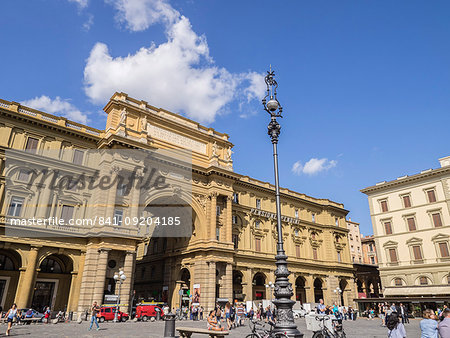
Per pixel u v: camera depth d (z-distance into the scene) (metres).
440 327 9.61
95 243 35.16
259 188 56.59
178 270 47.75
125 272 35.25
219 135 52.59
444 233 53.34
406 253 57.03
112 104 41.09
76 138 38.75
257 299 51.47
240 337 20.67
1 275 33.25
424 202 56.97
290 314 13.62
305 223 61.75
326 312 28.25
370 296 72.94
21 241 32.12
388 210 61.25
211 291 41.78
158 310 35.47
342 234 67.50
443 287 50.75
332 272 61.56
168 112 46.50
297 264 56.66
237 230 51.34
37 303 34.62
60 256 36.31
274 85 18.48
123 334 20.48
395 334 10.98
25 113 36.59
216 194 46.56
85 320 31.69
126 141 38.97
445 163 57.22
